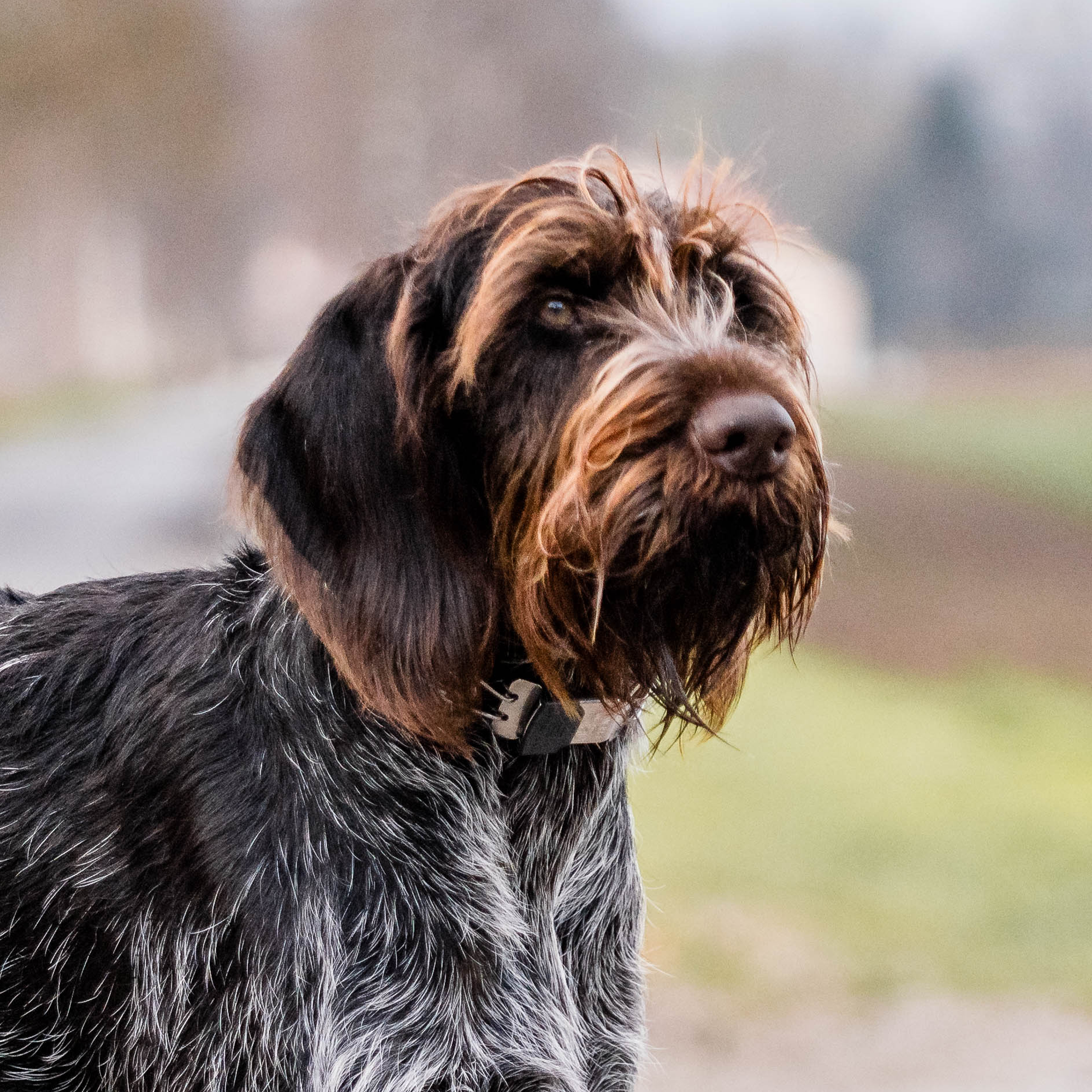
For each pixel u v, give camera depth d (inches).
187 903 181.6
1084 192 5757.9
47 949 191.2
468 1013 182.1
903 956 403.5
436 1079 178.7
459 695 182.7
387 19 2876.5
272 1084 176.6
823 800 590.9
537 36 2876.5
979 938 419.2
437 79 2768.2
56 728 199.2
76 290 3521.2
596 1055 200.4
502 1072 183.2
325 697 185.8
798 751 688.4
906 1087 324.8
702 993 381.1
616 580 179.8
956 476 1844.2
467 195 203.6
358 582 182.4
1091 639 1043.9
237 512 190.7
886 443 2161.7
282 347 3710.6
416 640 182.1
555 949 193.9
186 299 3759.8
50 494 1245.1
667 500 171.8
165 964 182.7
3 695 204.1
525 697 189.8
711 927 427.5
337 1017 176.7
